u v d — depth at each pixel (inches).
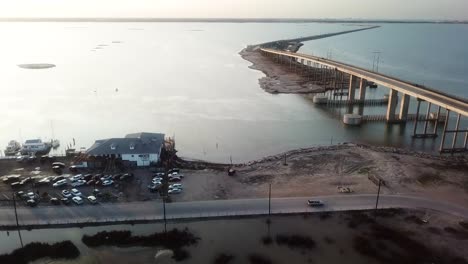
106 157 3324.3
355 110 6136.8
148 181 3095.5
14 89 7219.5
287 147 4330.7
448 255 2274.9
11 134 4694.9
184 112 5713.6
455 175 3336.6
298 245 2345.0
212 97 6737.2
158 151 3336.6
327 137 4717.0
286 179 3233.3
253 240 2396.7
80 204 2738.7
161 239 2395.4
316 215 2667.3
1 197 2839.6
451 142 4584.2
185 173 3312.0
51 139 4480.8
